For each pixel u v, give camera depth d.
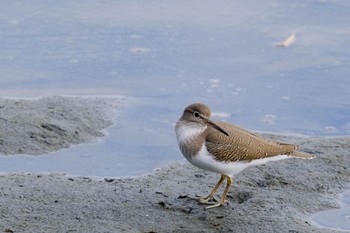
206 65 17.67
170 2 20.61
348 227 11.53
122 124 15.26
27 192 12.02
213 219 11.42
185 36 18.89
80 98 16.20
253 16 20.00
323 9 20.34
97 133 14.86
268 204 11.99
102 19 19.55
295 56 18.16
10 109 15.26
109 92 16.56
